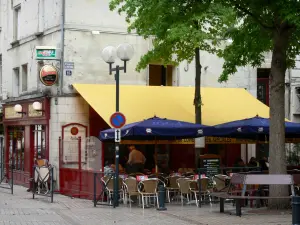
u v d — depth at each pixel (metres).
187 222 13.30
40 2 23.45
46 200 18.58
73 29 21.66
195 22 18.20
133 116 19.91
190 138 19.66
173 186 17.67
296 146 24.94
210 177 17.53
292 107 25.22
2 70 28.38
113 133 17.27
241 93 23.73
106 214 14.94
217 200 17.36
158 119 17.64
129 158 19.92
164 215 14.62
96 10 22.05
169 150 23.16
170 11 15.84
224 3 14.77
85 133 21.73
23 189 22.94
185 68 23.47
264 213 14.32
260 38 16.53
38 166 19.91
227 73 18.73
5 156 27.33
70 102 21.59
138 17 18.59
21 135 25.38
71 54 21.62
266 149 24.64
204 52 23.69
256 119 18.91
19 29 26.12
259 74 25.70
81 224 13.18
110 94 21.14
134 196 18.36
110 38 22.22
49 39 22.53
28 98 24.12
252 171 18.27
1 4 28.78
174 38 17.05
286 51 16.47
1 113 28.48
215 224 12.73
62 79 21.48
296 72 25.33
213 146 23.66
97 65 21.97
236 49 17.89
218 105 22.28
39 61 23.28
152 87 22.38
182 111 20.98
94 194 16.84
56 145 21.64
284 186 15.00
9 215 14.69
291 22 13.39
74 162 20.86
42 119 22.42
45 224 13.15
